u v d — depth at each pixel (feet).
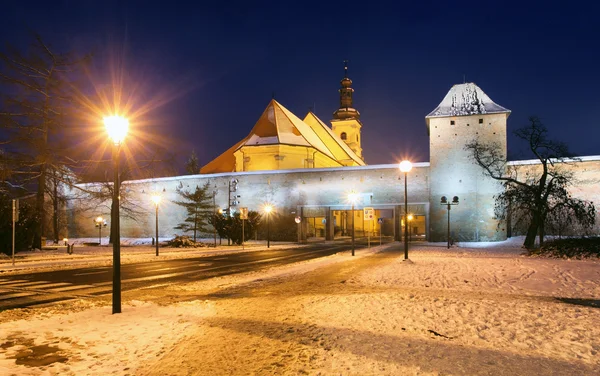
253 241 199.31
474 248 128.98
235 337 26.16
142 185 229.45
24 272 68.13
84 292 47.26
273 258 99.96
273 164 225.15
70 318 31.40
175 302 39.88
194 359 22.08
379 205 187.21
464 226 168.14
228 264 83.76
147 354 23.00
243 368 20.59
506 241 158.61
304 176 200.34
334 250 131.13
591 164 157.17
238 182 210.79
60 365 21.21
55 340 25.66
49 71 130.11
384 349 22.95
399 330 27.02
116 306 33.35
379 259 87.81
